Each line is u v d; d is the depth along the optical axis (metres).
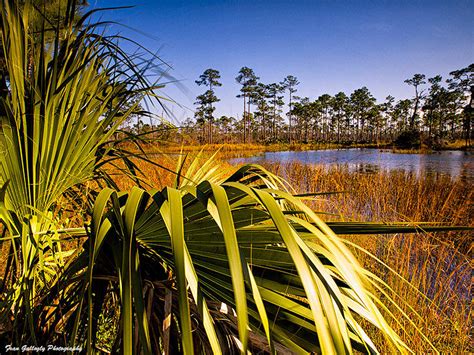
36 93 1.15
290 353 0.78
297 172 9.74
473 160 20.66
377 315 0.72
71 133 1.19
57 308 1.09
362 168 14.46
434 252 2.97
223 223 0.66
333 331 0.61
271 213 0.69
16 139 1.10
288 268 0.84
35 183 1.17
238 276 0.61
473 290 2.60
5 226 1.11
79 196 1.51
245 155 28.95
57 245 1.27
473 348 2.04
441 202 5.13
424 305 2.12
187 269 0.72
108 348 1.47
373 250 2.89
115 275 1.00
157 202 0.79
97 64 1.38
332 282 0.69
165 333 0.86
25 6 1.17
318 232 0.74
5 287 1.19
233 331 0.84
